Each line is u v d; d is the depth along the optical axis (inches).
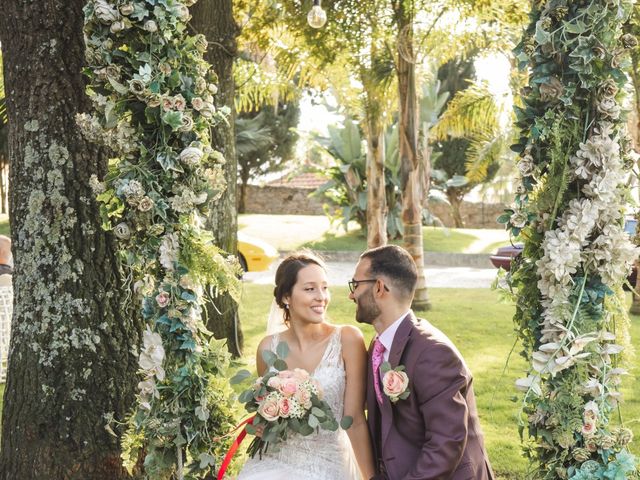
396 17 377.7
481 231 826.2
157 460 115.3
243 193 1091.3
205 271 112.7
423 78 479.2
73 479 139.7
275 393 108.3
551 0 103.3
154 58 109.0
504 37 420.5
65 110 140.1
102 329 141.9
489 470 108.6
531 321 109.4
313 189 1079.0
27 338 141.8
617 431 106.7
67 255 140.4
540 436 109.6
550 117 103.6
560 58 104.7
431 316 360.8
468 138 910.4
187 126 109.1
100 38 107.5
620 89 105.3
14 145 142.9
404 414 106.8
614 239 103.7
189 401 115.1
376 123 448.5
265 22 390.9
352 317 357.4
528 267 109.0
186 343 112.1
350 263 634.2
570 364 102.7
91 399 141.0
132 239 113.0
